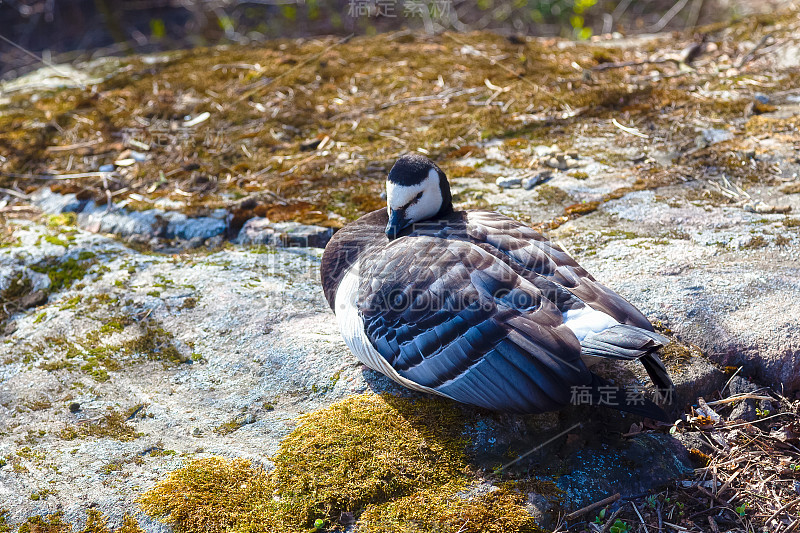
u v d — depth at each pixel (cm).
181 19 1312
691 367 370
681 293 405
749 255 437
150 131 682
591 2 1143
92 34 1273
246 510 309
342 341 402
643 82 711
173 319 432
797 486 319
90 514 309
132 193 581
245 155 632
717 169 546
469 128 645
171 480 321
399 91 730
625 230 477
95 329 430
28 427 362
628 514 309
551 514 305
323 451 329
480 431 336
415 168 402
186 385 386
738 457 336
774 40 774
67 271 488
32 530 303
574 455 329
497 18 1227
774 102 645
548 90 704
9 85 836
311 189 569
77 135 688
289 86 754
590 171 561
